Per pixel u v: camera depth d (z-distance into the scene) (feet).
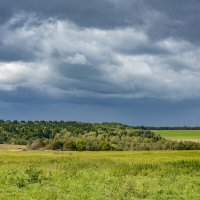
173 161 192.44
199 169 155.63
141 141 469.57
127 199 90.38
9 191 98.58
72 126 620.08
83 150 414.41
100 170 141.59
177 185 111.75
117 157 249.34
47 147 421.18
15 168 142.61
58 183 110.01
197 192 102.12
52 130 597.52
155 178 125.18
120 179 117.91
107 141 449.89
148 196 95.09
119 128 606.14
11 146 464.65
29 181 113.50
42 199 87.92
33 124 613.11
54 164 166.50
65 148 414.41
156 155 273.95
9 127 591.37
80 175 125.18
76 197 90.53
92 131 579.89
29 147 424.87
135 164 167.73
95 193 95.14
